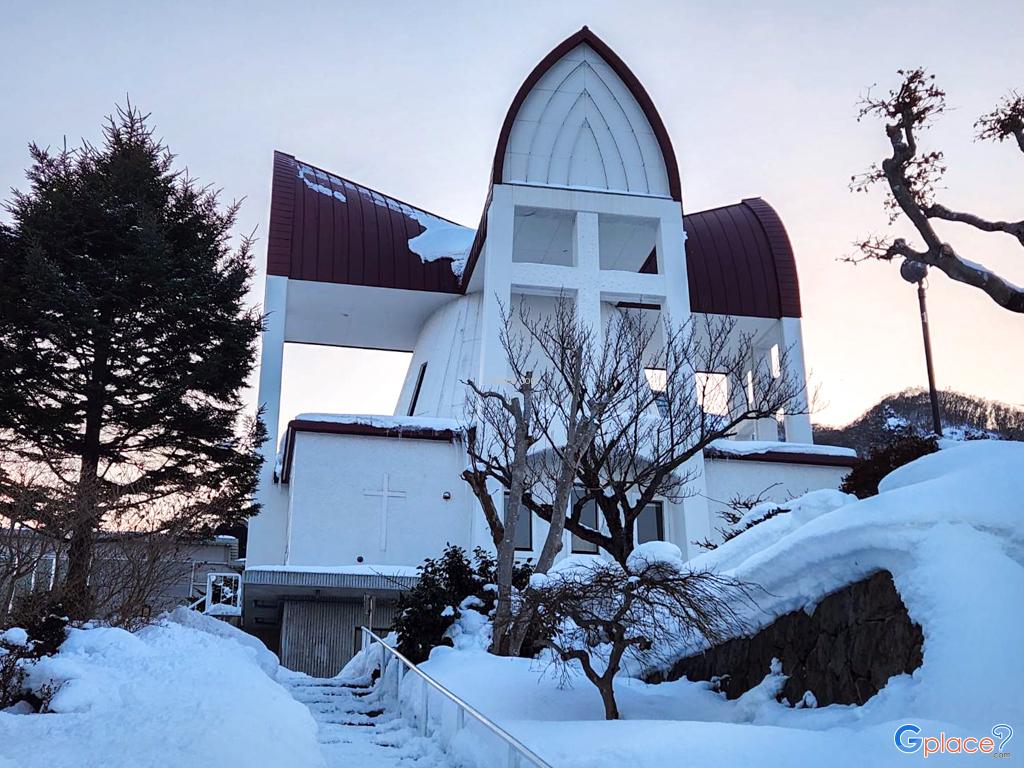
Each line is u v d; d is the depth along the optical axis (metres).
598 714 9.79
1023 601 7.06
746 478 26.91
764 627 10.20
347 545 24.20
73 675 9.91
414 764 9.12
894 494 8.85
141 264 18.67
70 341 18.31
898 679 7.61
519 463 14.68
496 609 13.87
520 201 26.69
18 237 19.23
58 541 14.90
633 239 29.47
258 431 20.42
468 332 30.88
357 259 31.84
